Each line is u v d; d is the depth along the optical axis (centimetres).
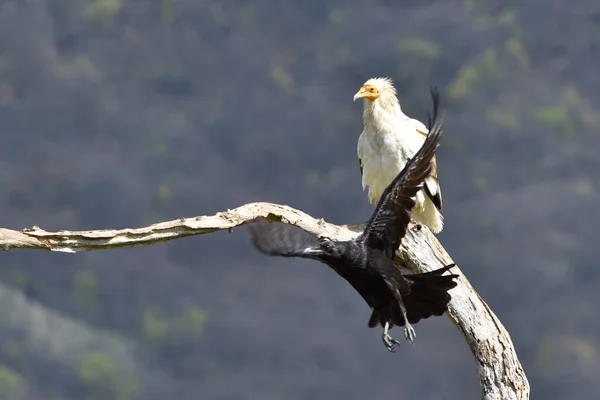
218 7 7119
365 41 6638
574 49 6319
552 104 5816
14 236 829
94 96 6325
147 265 4953
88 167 5741
